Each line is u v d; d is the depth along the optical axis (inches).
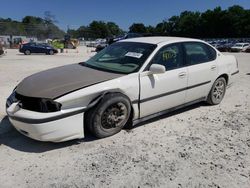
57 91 149.8
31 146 157.2
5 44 1894.7
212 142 166.1
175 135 174.9
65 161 142.2
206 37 4269.2
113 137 169.5
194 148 157.8
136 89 171.9
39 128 143.0
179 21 4785.9
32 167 136.6
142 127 186.1
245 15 3927.2
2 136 170.2
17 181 125.6
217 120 202.5
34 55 1048.8
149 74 177.6
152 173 132.4
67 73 175.6
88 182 125.0
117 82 164.6
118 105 166.1
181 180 127.3
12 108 152.3
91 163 140.4
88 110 158.1
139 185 123.2
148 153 151.3
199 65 210.4
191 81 204.4
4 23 3403.1
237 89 304.3
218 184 124.8
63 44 1839.3
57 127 146.3
